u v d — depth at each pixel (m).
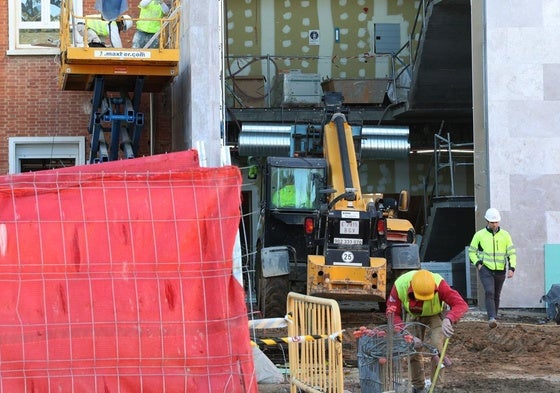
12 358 7.73
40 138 20.95
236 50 33.22
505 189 22.61
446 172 32.97
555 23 22.77
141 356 7.87
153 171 8.53
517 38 22.73
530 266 22.50
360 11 33.62
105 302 7.85
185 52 18.94
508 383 12.77
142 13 19.41
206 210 7.99
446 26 27.23
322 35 33.59
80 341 7.82
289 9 33.59
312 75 30.62
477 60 23.36
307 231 18.69
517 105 22.69
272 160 20.25
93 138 19.14
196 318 7.94
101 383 7.83
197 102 17.92
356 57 33.44
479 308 22.33
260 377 12.70
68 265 7.83
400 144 29.78
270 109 30.38
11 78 20.98
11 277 7.76
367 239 18.02
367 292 17.52
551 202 22.56
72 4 18.86
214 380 7.94
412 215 33.06
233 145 31.09
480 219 23.03
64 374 7.79
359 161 21.67
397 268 19.23
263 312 18.34
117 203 7.91
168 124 21.48
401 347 10.04
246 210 30.81
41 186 7.84
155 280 7.91
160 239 7.94
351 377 12.84
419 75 28.88
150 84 19.69
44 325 7.78
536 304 22.41
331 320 10.27
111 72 18.20
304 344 11.00
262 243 20.70
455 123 32.53
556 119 22.69
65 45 18.25
